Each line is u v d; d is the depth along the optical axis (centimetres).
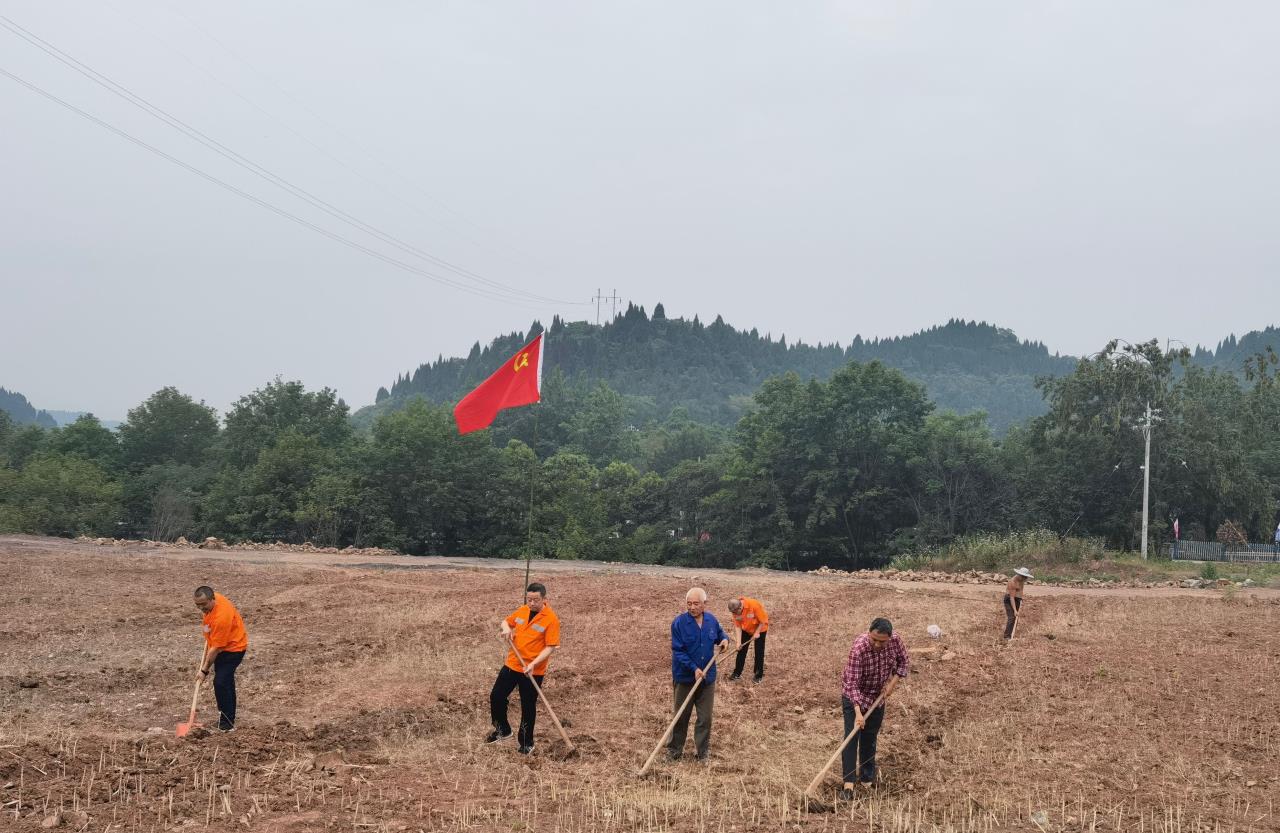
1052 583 3303
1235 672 1395
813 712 1118
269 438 6712
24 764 784
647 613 1922
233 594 2077
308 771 821
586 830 703
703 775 866
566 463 7775
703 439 10850
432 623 1700
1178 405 4938
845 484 5897
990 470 5709
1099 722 1083
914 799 807
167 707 1062
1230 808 796
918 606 2175
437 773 846
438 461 5872
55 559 2455
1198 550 4403
